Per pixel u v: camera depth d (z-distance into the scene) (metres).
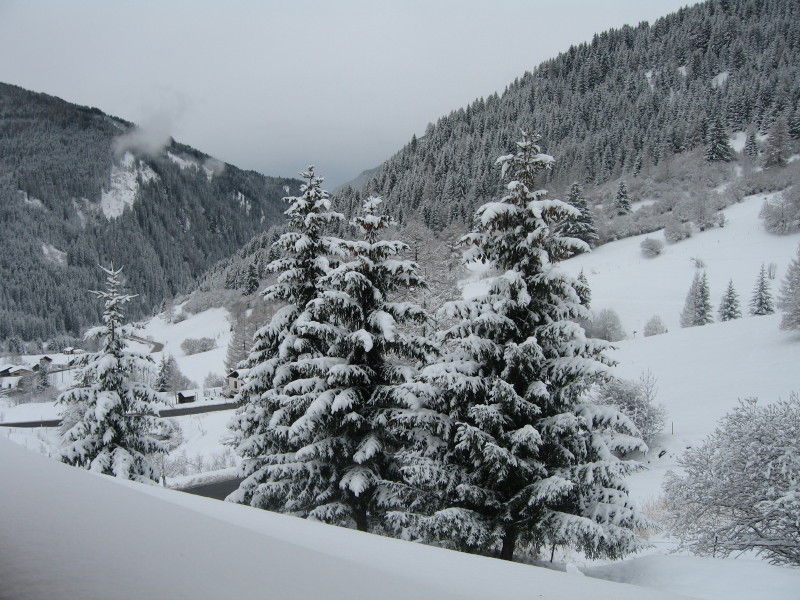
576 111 188.12
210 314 135.12
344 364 13.34
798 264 47.47
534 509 10.91
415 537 11.71
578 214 11.69
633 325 69.25
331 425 13.80
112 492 1.28
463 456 12.00
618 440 11.03
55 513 0.95
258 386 15.69
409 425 12.55
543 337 11.67
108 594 0.48
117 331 18.14
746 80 166.00
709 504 13.15
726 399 37.03
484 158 155.38
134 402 18.08
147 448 18.23
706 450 14.00
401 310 14.11
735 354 45.22
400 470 12.09
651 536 16.30
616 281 84.12
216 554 0.81
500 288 11.84
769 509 11.95
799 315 44.16
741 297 72.00
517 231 11.80
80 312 197.88
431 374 11.49
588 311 11.92
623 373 46.12
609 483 11.04
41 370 83.75
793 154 117.25
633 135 144.88
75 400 17.67
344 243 14.31
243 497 15.53
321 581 0.73
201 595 0.53
